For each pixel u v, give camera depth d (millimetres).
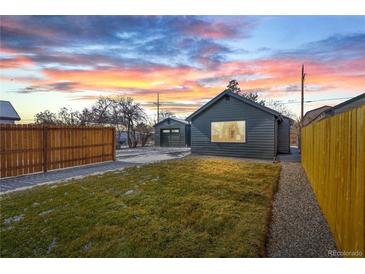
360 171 1909
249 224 3068
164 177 6070
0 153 6246
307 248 2510
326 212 3277
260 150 10789
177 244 2598
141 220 3252
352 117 2160
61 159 7969
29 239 2789
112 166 8633
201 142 12820
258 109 10812
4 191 4898
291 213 3533
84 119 20781
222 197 4277
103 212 3559
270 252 2441
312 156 5141
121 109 21938
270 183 5363
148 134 22922
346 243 2230
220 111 12016
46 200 4176
